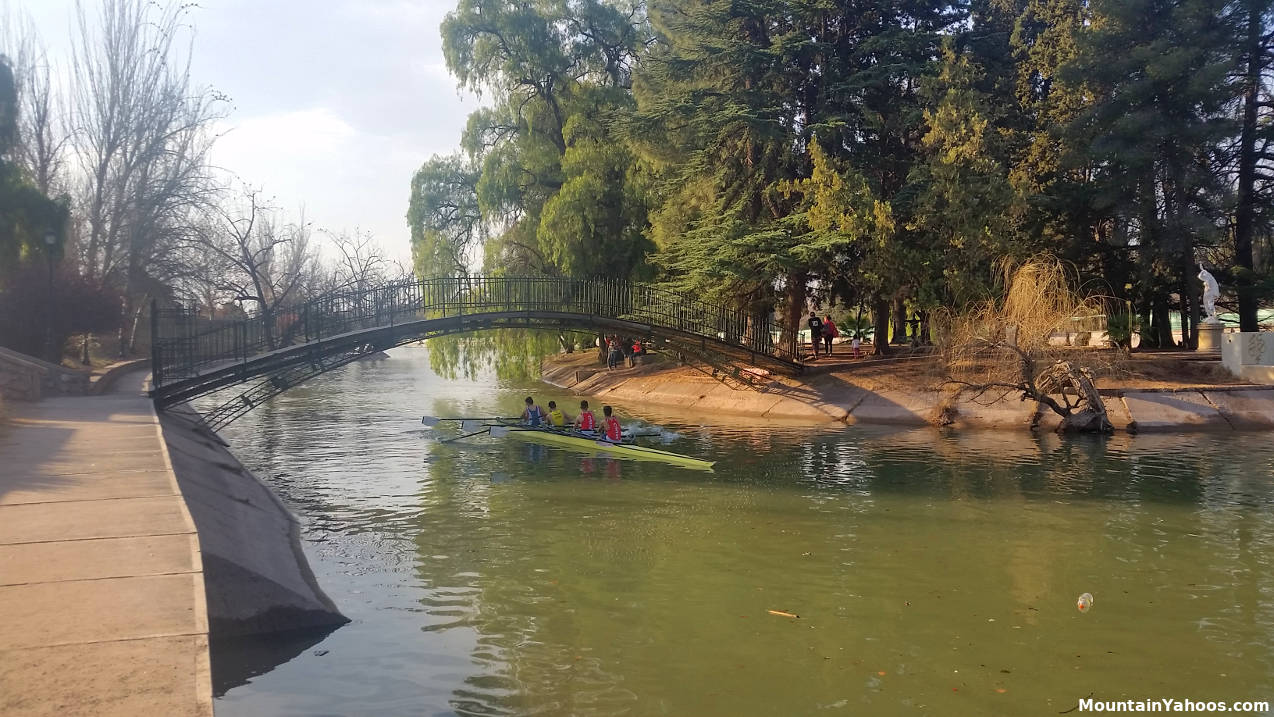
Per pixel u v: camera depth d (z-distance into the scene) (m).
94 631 5.21
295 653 8.29
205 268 36.00
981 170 28.42
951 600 10.02
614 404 35.44
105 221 31.58
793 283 33.94
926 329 35.78
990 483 16.89
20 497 8.88
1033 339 23.81
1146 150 28.80
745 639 8.80
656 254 35.97
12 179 22.33
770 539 12.85
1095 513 14.23
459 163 46.97
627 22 42.19
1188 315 34.91
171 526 7.75
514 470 19.20
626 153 37.94
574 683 7.69
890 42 30.95
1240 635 8.84
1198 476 17.22
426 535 13.23
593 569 11.33
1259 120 33.34
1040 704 7.33
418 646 8.52
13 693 4.33
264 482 17.83
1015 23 35.06
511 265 40.53
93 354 31.70
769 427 26.56
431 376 58.56
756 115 30.02
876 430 25.34
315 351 24.22
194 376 20.91
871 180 30.72
